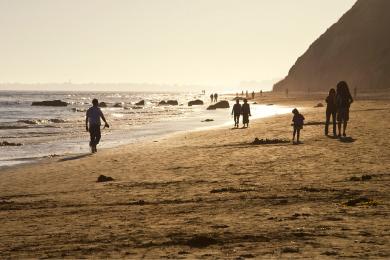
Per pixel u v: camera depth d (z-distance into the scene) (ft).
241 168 52.95
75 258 21.74
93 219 31.32
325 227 24.94
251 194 37.04
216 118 199.62
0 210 37.06
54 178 55.72
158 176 51.44
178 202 35.94
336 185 38.68
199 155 68.44
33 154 86.53
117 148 89.04
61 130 147.13
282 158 58.54
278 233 24.12
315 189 37.32
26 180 55.26
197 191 40.45
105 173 57.06
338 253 20.06
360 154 57.41
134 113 270.05
